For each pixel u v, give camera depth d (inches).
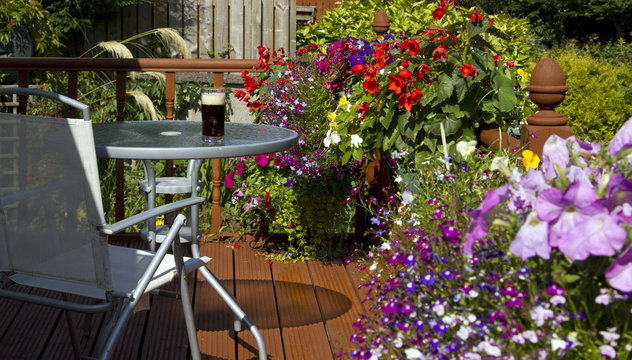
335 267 165.6
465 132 139.4
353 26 352.2
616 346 66.1
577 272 67.0
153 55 372.5
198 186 130.3
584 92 346.9
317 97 173.9
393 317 78.2
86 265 87.0
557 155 77.4
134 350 120.7
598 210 62.1
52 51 333.4
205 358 118.0
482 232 67.8
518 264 72.6
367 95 148.7
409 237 95.0
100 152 103.4
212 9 369.7
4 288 93.6
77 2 348.5
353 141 151.0
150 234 125.6
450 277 71.3
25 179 87.4
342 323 133.0
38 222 88.4
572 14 675.4
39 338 124.9
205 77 315.6
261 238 182.1
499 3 666.8
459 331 67.2
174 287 150.2
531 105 163.0
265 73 187.5
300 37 386.0
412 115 139.5
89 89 301.1
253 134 123.8
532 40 510.3
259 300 144.4
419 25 285.9
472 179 106.3
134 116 290.4
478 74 135.4
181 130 128.3
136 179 235.5
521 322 70.4
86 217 84.9
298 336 127.3
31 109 263.0
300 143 167.9
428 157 136.6
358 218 177.2
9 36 291.9
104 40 371.2
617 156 68.7
